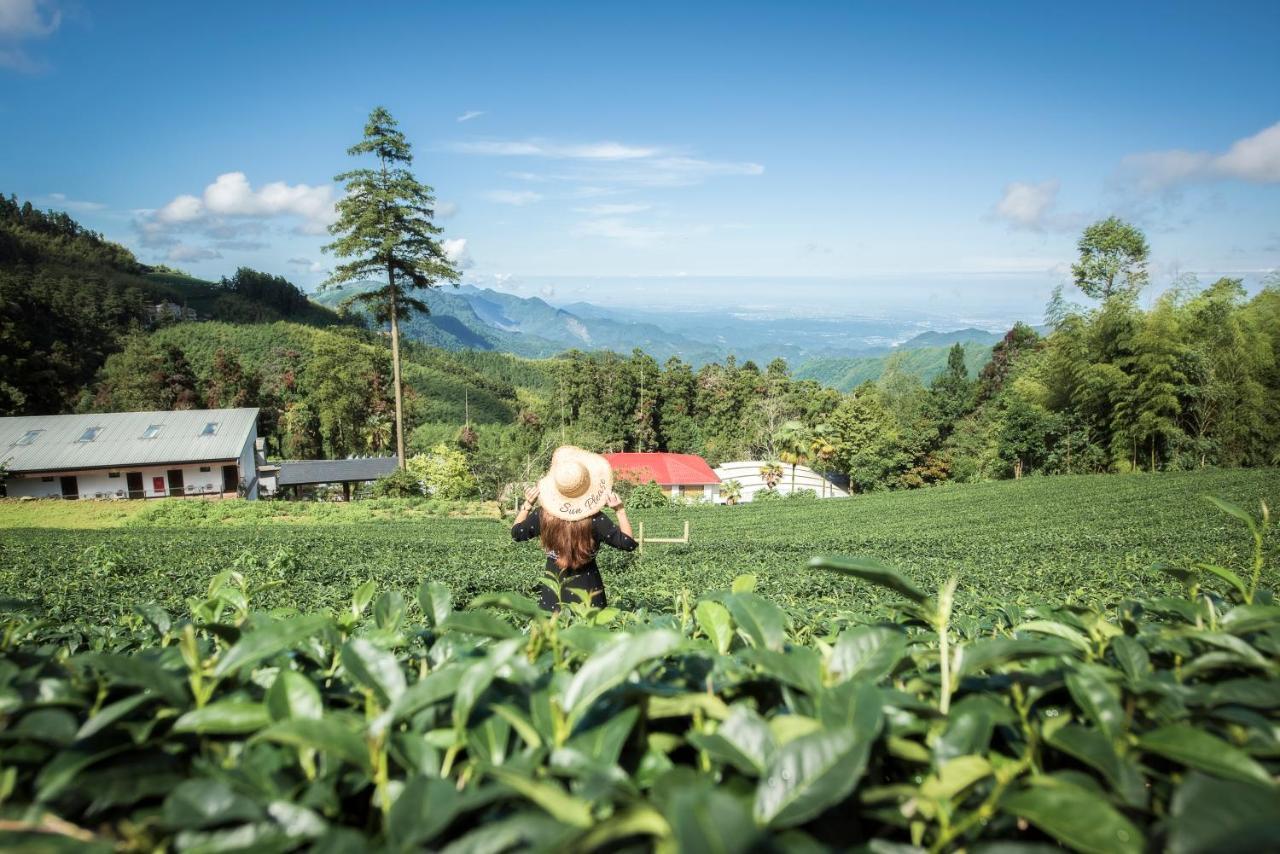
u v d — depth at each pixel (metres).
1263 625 1.39
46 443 43.84
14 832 0.83
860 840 0.92
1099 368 48.00
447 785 0.87
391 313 45.81
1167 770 1.04
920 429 62.38
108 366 80.38
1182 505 35.78
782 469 64.94
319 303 190.25
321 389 70.31
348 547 24.69
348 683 1.42
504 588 16.36
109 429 46.28
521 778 0.79
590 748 0.95
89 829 0.95
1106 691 1.09
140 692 1.24
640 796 0.86
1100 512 35.88
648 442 87.06
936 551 25.03
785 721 0.99
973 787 0.98
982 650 1.14
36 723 1.04
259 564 19.19
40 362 69.62
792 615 2.81
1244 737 1.05
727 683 1.25
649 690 1.07
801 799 0.79
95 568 17.58
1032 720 1.13
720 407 90.31
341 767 1.03
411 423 78.44
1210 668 1.32
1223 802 0.72
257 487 51.59
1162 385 45.28
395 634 1.66
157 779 0.99
